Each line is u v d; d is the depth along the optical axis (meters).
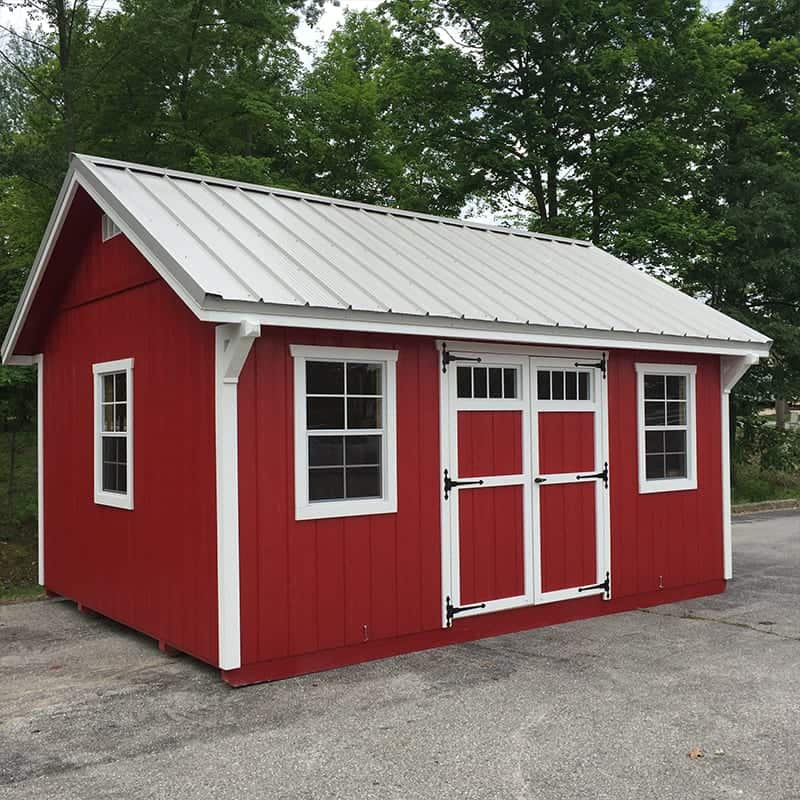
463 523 7.47
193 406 6.62
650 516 8.88
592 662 6.78
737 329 9.38
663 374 9.08
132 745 5.10
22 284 16.08
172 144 16.89
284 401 6.48
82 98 15.98
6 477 17.30
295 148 19.27
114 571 7.96
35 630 8.12
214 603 6.29
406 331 6.65
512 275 8.77
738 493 20.38
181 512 6.79
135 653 7.22
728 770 4.63
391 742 5.07
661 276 20.44
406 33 20.84
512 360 7.81
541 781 4.51
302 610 6.51
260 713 5.62
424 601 7.20
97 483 8.30
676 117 20.69
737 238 20.23
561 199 20.88
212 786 4.50
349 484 6.88
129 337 7.71
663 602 9.01
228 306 5.77
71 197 7.96
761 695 5.91
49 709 5.81
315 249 7.51
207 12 16.62
